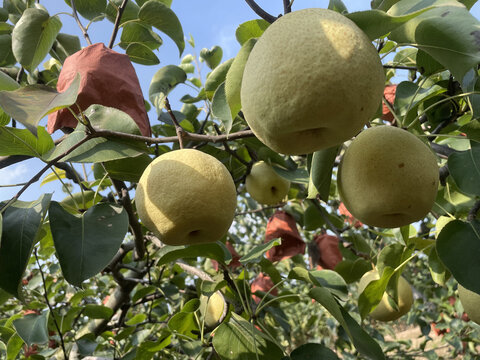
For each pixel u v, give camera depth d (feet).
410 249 1.68
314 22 0.84
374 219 1.09
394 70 2.36
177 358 2.60
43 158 1.24
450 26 0.97
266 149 2.14
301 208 2.97
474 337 4.02
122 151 1.30
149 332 2.59
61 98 0.86
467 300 1.44
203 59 2.47
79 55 1.55
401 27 1.04
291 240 2.61
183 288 2.92
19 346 2.14
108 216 1.13
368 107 0.85
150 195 1.07
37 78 2.33
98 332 2.50
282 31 0.85
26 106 0.84
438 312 4.66
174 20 2.10
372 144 1.07
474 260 1.10
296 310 5.91
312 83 0.79
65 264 1.01
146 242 2.43
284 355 1.38
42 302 2.74
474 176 1.14
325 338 5.33
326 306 1.33
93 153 1.28
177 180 1.05
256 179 2.32
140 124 1.54
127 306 2.81
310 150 0.95
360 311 1.51
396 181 1.03
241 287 1.78
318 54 0.80
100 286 3.64
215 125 2.15
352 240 2.64
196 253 1.60
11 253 0.97
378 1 1.30
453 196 1.76
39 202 1.06
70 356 2.43
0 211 1.00
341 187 1.16
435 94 1.48
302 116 0.81
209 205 1.06
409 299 1.90
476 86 1.40
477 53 0.94
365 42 0.85
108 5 2.33
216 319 1.82
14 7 2.54
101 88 1.50
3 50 2.31
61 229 1.06
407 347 4.33
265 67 0.84
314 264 2.70
